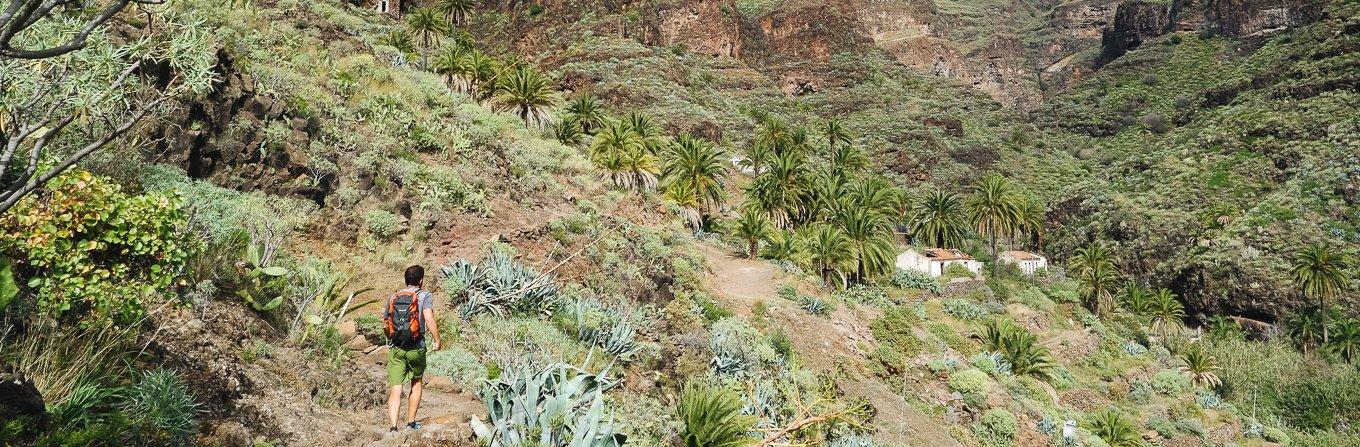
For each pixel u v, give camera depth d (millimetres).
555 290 13914
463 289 12328
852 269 43156
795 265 41938
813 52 165250
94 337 5305
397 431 5480
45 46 3670
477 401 7879
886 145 121750
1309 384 55594
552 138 41656
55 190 5734
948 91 165375
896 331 36469
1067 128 174125
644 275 20625
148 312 6000
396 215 15031
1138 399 47188
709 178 48969
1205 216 95312
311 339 7867
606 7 148250
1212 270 87688
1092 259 69938
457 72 41500
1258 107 123688
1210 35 190500
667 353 14266
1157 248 96375
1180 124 147875
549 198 22688
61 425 4137
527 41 144000
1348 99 109812
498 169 21547
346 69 24219
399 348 5609
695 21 154625
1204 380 54438
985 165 126875
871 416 19953
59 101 3645
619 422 8359
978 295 57438
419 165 17875
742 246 46906
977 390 31906
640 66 128125
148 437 4434
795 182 56406
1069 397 41781
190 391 5309
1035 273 75562
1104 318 68188
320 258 11430
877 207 64500
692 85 132125
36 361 4645
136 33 11750
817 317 32875
